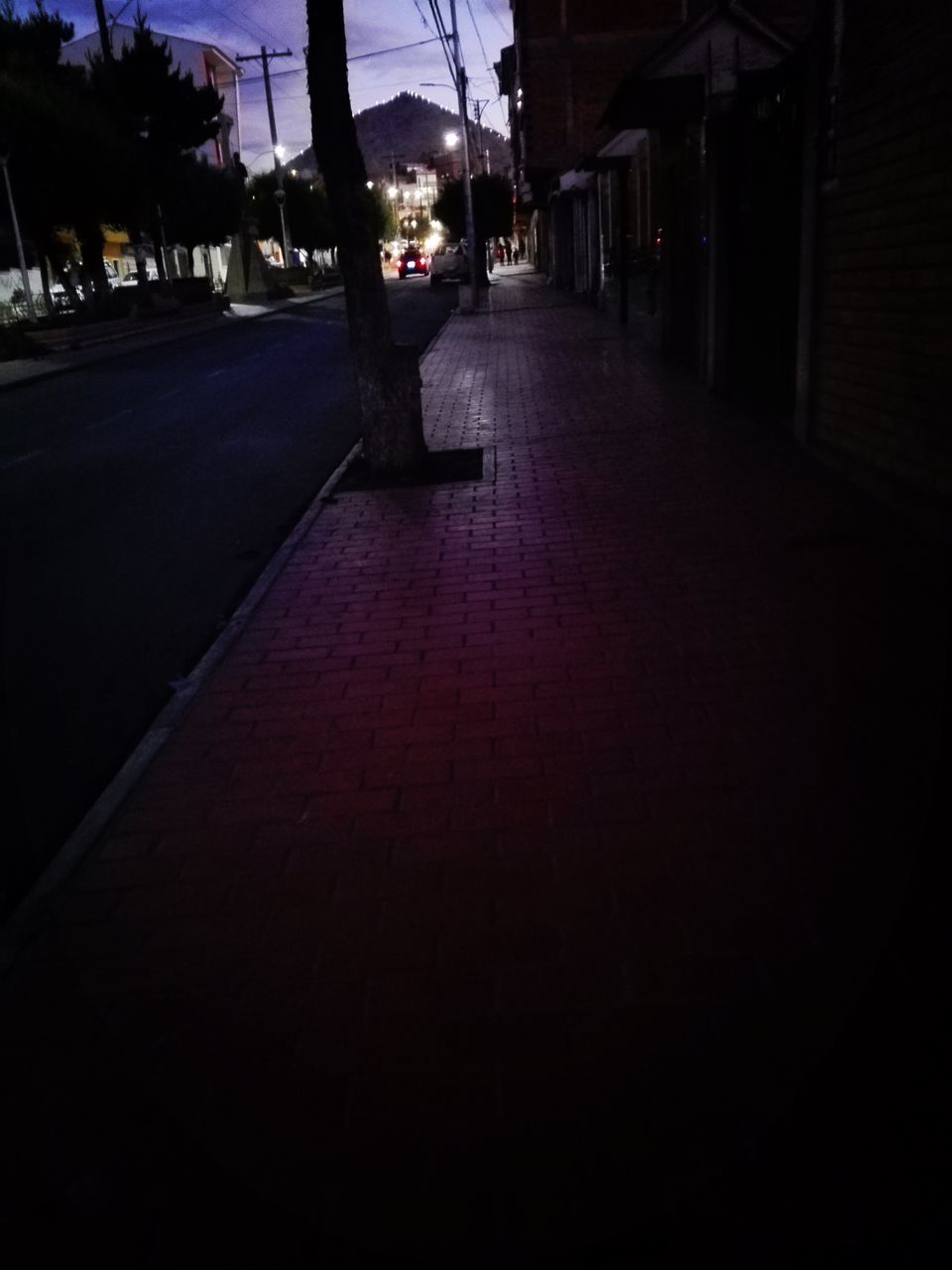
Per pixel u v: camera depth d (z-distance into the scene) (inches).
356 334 357.7
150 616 253.6
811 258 328.2
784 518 270.4
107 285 1360.7
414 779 153.9
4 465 471.5
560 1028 103.2
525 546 268.1
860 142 286.8
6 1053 107.0
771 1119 91.1
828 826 132.7
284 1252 83.7
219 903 128.8
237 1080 100.7
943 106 236.4
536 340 829.8
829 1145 88.2
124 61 1455.5
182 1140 94.6
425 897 126.0
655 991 107.0
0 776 177.0
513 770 153.5
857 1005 103.0
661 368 600.1
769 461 337.1
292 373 789.2
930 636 188.5
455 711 174.7
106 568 297.1
